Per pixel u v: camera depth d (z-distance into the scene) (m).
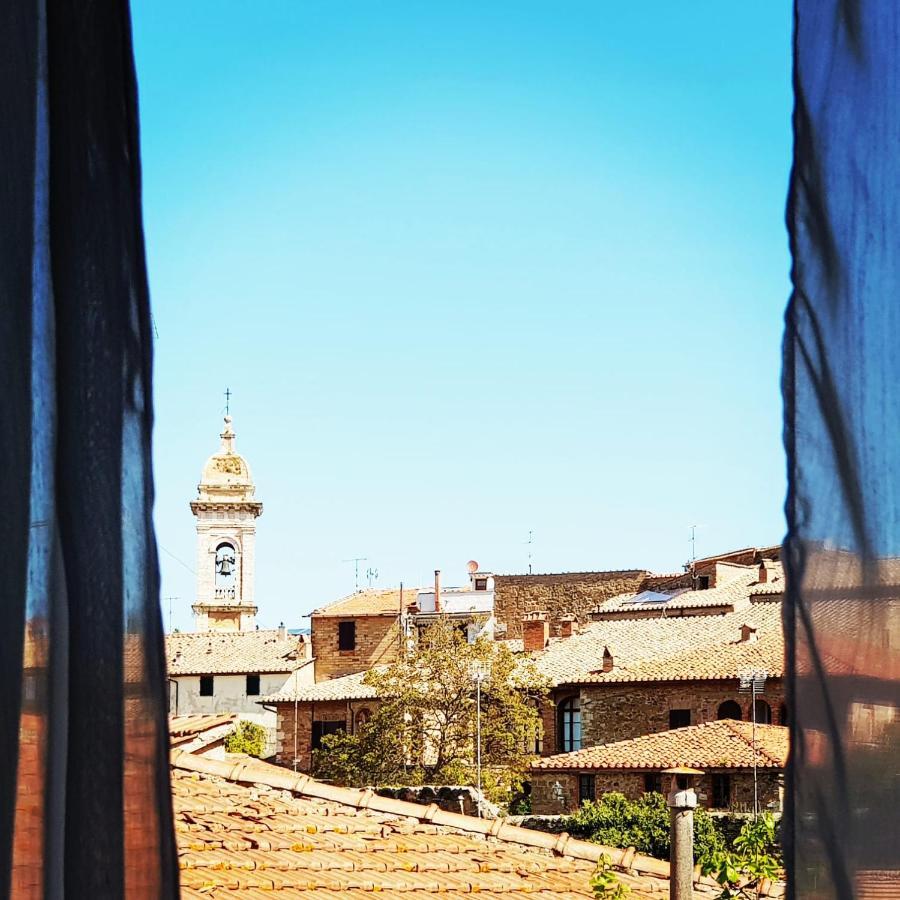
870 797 2.92
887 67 3.12
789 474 3.02
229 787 12.09
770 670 45.53
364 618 74.75
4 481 3.22
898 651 2.96
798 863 2.90
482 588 80.00
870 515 3.00
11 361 3.26
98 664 3.14
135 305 3.25
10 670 3.17
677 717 47.41
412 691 49.81
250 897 8.92
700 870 9.62
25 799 3.15
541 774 44.78
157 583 3.18
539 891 10.32
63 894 3.08
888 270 3.06
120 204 3.28
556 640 57.91
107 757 3.11
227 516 99.44
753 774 39.28
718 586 67.81
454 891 9.95
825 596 2.98
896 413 3.03
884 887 2.89
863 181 3.09
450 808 28.22
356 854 10.50
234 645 81.00
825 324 3.05
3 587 3.19
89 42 3.34
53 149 3.32
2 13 3.35
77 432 3.21
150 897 3.07
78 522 3.18
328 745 52.84
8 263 3.28
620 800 38.56
